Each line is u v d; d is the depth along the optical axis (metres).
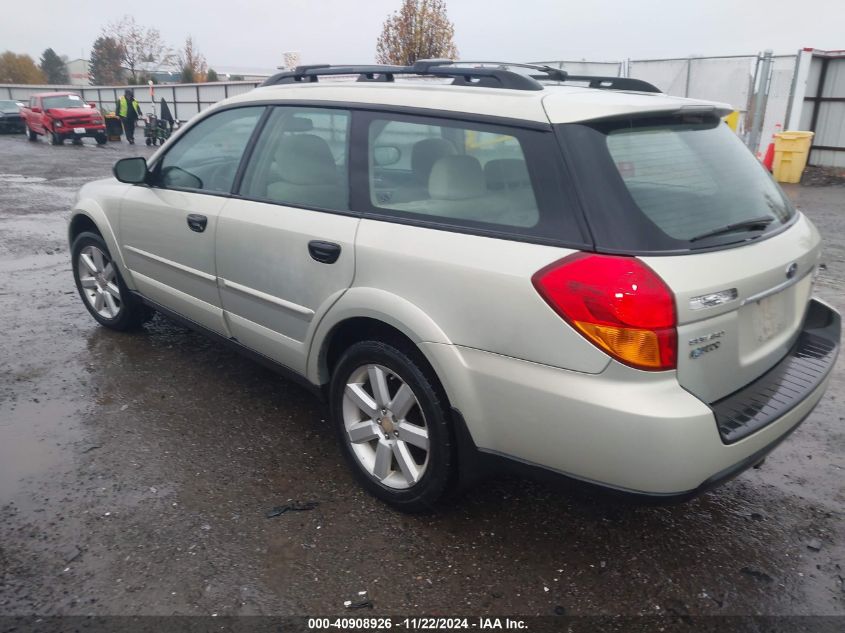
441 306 2.66
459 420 2.70
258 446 3.65
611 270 2.27
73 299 6.11
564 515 3.10
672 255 2.31
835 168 15.62
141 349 4.92
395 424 3.00
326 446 3.67
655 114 2.66
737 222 2.62
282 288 3.39
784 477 3.46
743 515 3.13
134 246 4.55
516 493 3.26
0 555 2.76
